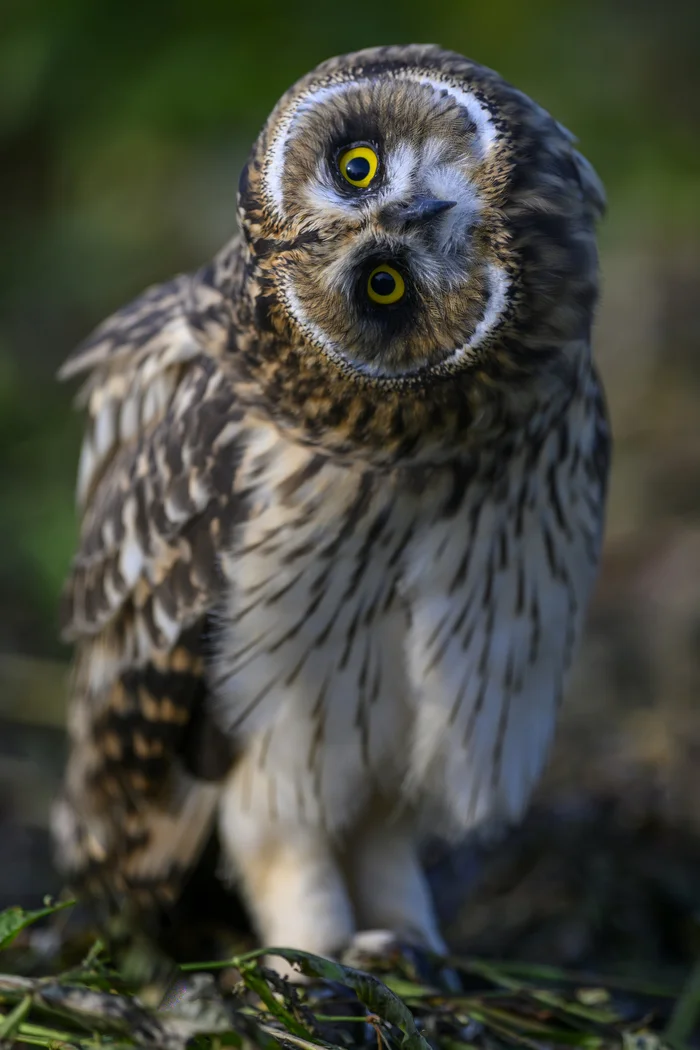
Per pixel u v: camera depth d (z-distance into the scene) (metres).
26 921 4.69
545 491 5.86
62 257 13.09
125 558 6.27
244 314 5.59
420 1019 5.46
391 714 6.15
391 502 5.64
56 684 9.78
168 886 6.48
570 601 6.28
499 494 5.73
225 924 6.84
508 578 5.97
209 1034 4.32
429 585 5.84
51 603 10.36
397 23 12.28
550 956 7.17
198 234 12.67
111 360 6.75
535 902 7.47
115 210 12.90
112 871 6.68
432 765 6.35
